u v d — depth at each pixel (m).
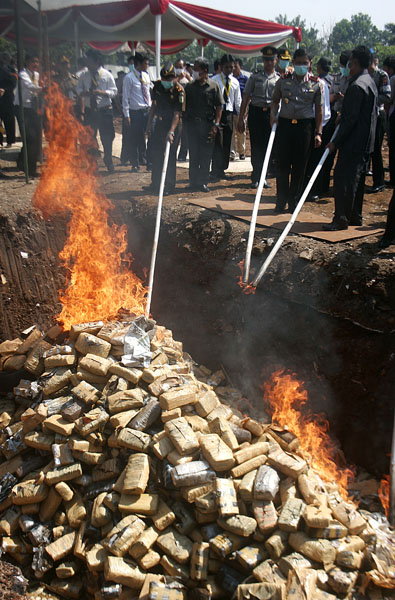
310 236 5.61
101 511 3.76
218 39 10.91
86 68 9.54
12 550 3.92
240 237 6.01
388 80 7.27
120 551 3.51
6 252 6.65
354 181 5.58
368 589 3.47
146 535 3.59
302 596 3.14
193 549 3.56
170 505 3.82
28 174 8.48
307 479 3.81
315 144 6.42
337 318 4.92
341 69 7.61
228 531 3.61
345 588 3.28
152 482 3.91
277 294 5.38
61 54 10.88
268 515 3.58
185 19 10.02
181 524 3.68
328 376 5.02
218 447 3.88
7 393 5.31
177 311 6.57
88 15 9.48
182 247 6.48
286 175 6.53
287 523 3.49
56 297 6.96
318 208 7.00
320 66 7.75
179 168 10.07
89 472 4.11
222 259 6.04
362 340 4.74
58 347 4.86
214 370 6.25
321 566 3.43
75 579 3.81
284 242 5.57
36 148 8.50
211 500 3.65
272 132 6.19
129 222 7.27
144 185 8.30
